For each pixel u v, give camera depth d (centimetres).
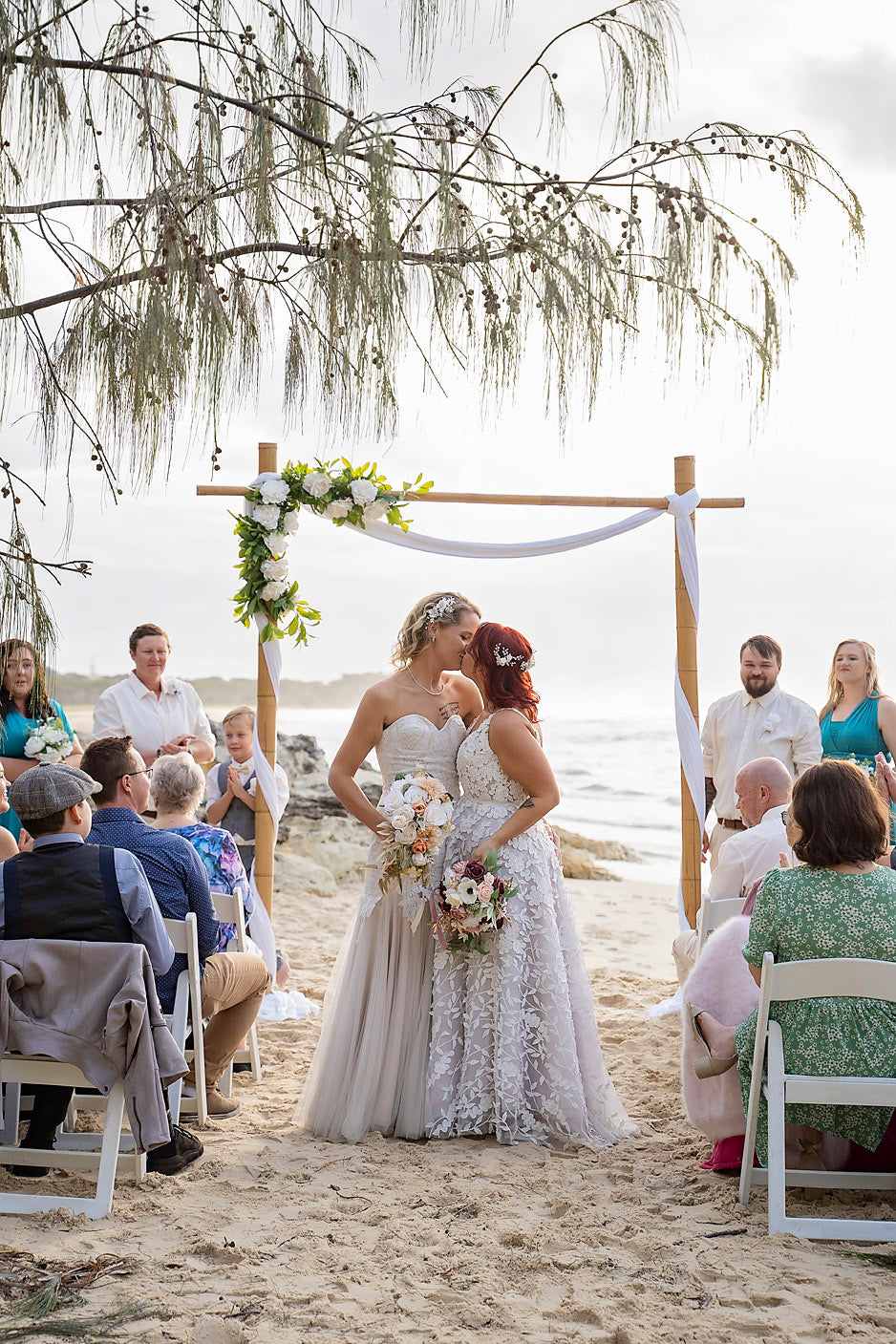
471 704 476
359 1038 438
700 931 460
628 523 620
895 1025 346
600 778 3188
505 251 368
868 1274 308
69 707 3606
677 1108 468
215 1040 457
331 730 4294
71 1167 345
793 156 372
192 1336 266
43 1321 271
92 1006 341
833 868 357
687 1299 291
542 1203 359
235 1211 344
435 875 438
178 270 325
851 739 623
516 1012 428
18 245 330
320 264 347
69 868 355
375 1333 270
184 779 479
